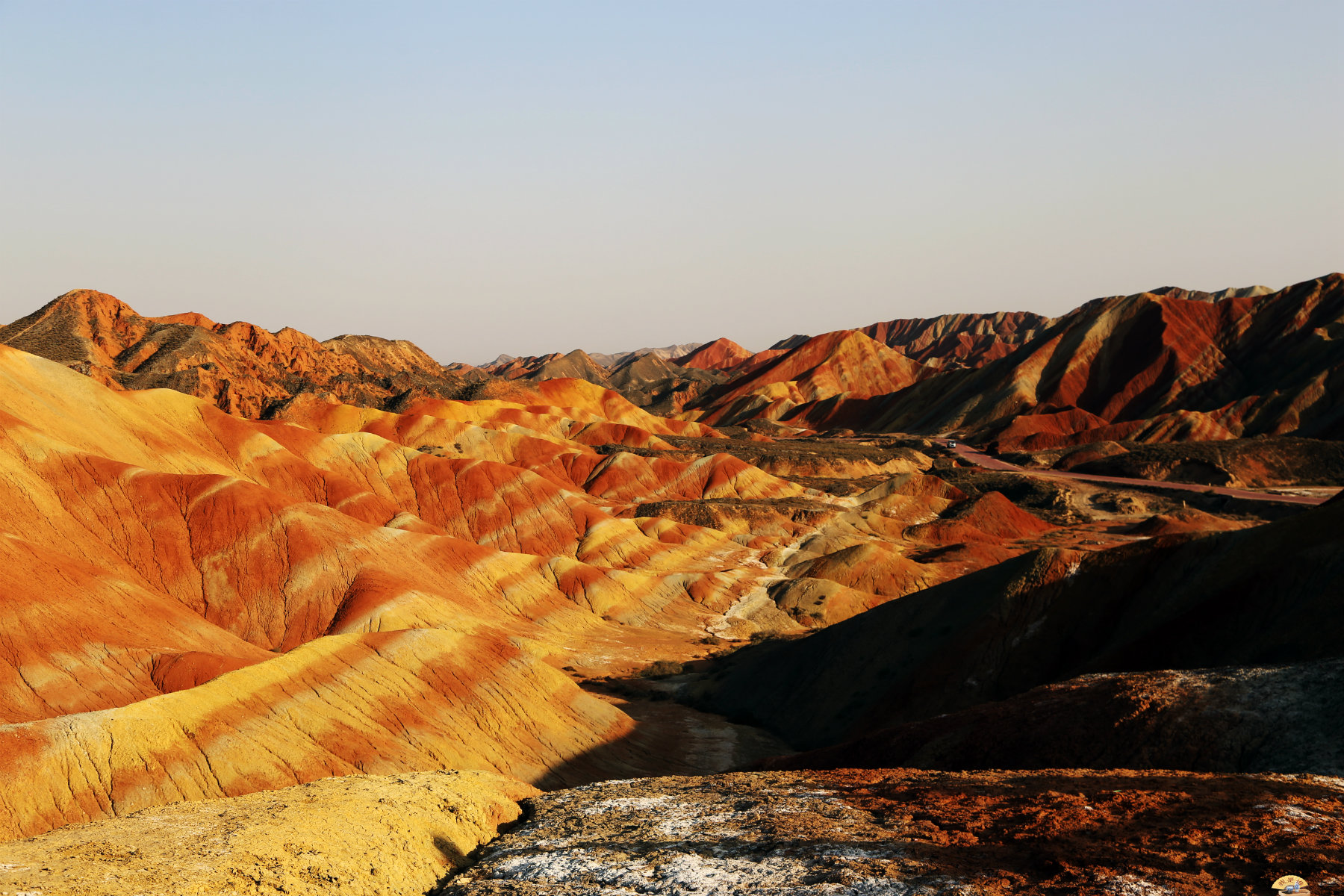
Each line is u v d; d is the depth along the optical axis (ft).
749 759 170.40
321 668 147.95
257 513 245.65
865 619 198.80
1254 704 98.63
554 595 288.71
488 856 86.17
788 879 66.39
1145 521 418.72
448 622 234.99
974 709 124.57
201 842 75.82
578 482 504.43
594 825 89.92
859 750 126.00
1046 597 168.14
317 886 71.92
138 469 248.32
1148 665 140.05
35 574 168.86
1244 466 541.75
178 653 161.99
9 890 63.00
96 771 112.78
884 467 646.74
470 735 150.30
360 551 251.19
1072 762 101.04
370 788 98.84
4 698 143.54
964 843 69.72
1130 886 57.31
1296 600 131.75
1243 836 64.80
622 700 213.66
